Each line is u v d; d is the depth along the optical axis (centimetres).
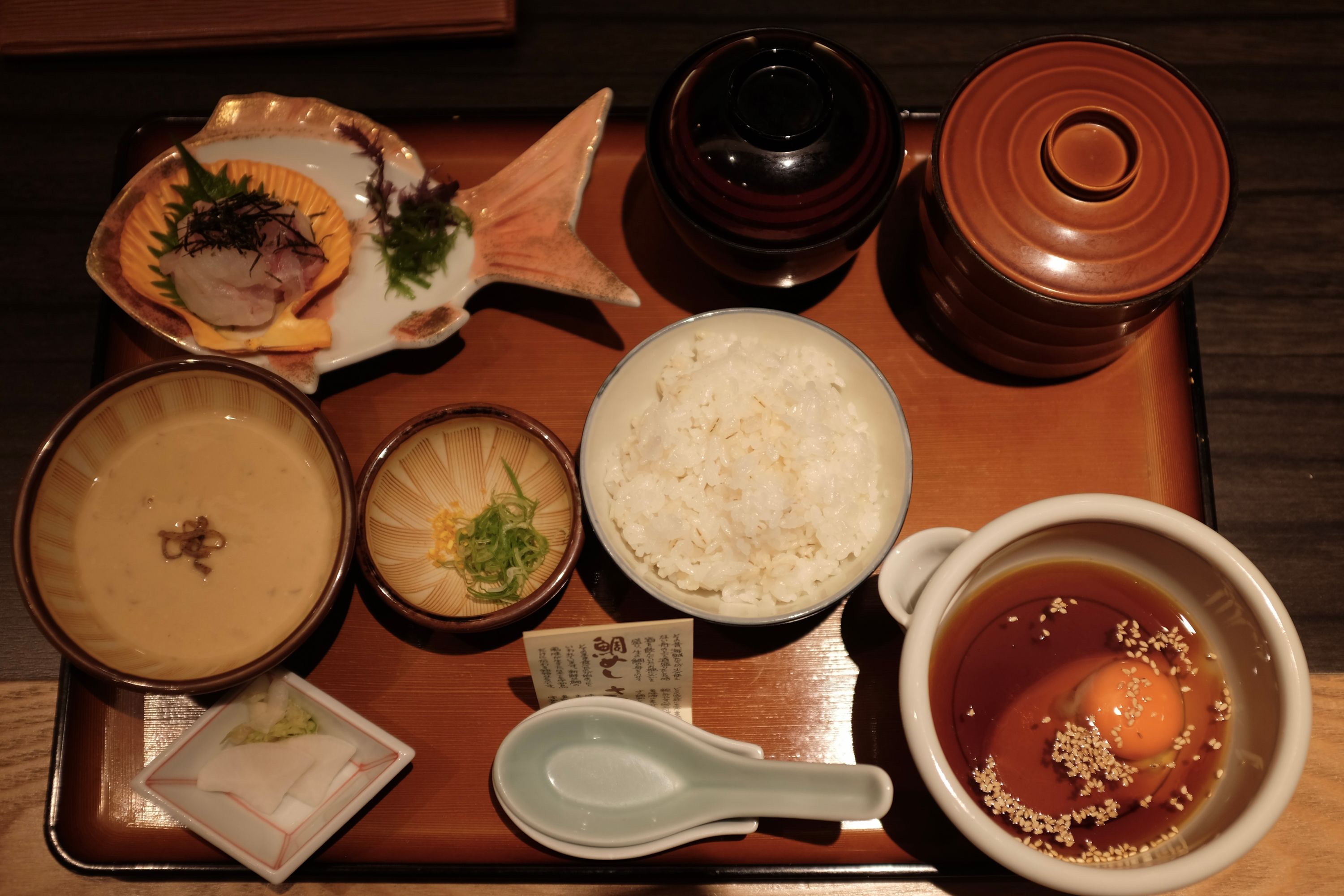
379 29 58
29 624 49
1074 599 42
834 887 44
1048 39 46
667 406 46
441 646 46
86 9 58
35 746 47
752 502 44
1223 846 36
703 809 42
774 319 46
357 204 52
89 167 57
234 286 47
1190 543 39
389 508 47
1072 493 48
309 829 42
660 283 52
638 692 44
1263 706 39
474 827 44
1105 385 50
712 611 44
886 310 51
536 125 53
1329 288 55
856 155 44
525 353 50
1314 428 53
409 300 50
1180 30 60
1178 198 43
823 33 60
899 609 39
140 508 46
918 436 49
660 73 60
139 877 44
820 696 46
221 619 45
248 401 47
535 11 60
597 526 43
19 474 52
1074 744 41
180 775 43
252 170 51
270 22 58
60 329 54
